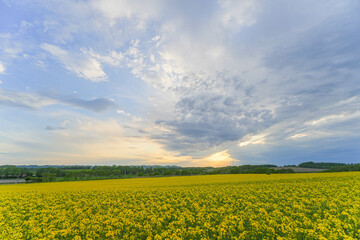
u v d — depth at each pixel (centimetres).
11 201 2048
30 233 1103
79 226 1153
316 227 968
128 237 1001
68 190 3067
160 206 1612
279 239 840
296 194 1931
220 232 950
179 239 877
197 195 2059
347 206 1355
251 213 1270
